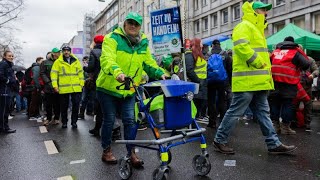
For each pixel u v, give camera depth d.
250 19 5.60
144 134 7.96
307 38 11.45
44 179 4.70
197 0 43.84
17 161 5.75
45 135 8.23
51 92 10.00
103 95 5.07
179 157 5.61
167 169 3.95
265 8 5.63
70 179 4.64
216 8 39.06
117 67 4.37
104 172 4.92
